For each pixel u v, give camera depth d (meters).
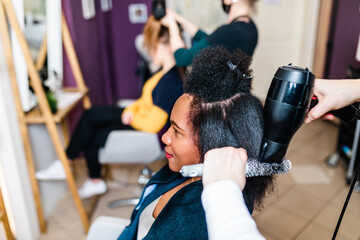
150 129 1.68
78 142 1.76
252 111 0.53
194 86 0.56
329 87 0.61
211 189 0.38
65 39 1.87
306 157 2.72
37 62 1.64
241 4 1.37
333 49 3.55
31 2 1.55
